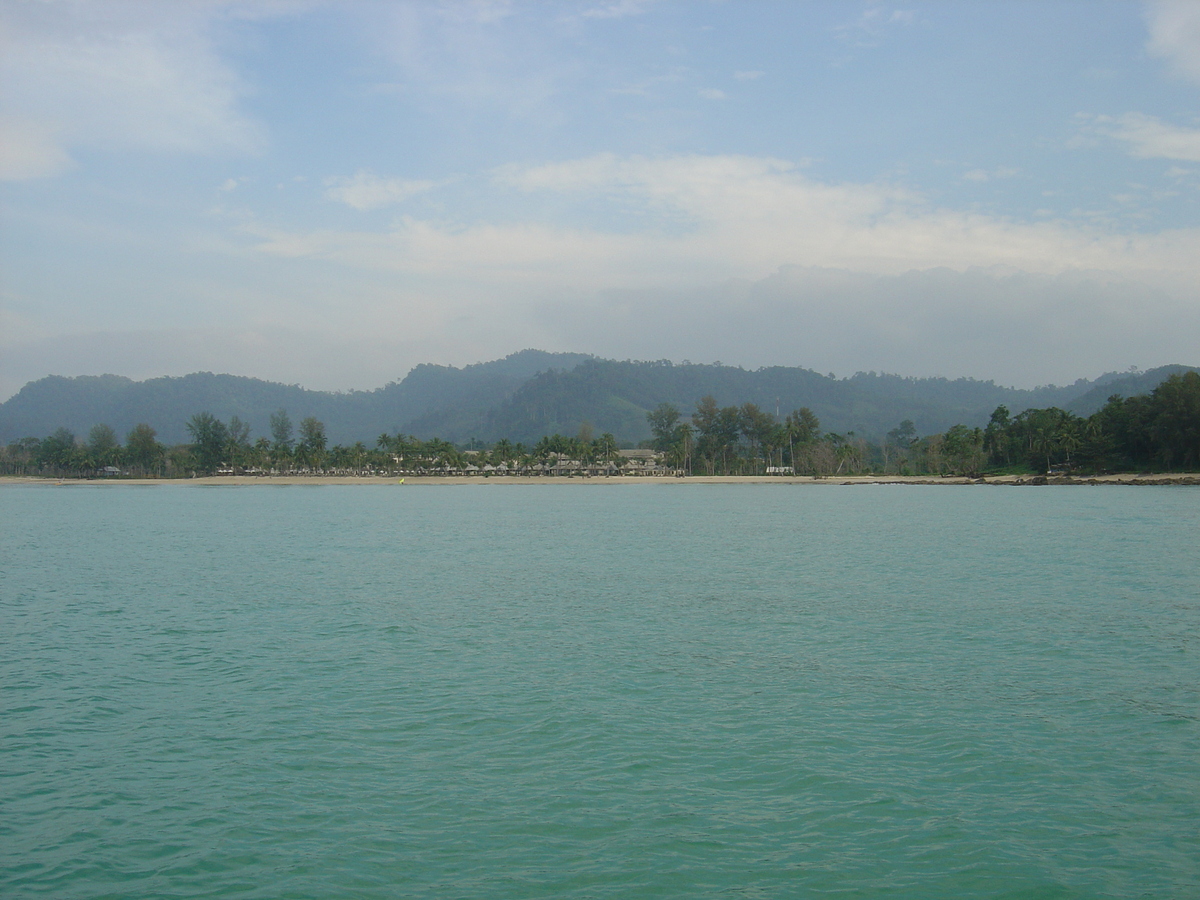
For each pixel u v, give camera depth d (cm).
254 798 2062
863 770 2223
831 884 1670
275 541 8769
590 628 4041
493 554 7388
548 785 2128
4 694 2953
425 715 2683
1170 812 1973
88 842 1847
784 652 3522
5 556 7412
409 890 1652
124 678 3159
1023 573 5822
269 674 3198
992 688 2969
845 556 7019
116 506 16362
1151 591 5025
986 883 1673
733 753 2342
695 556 7131
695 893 1639
